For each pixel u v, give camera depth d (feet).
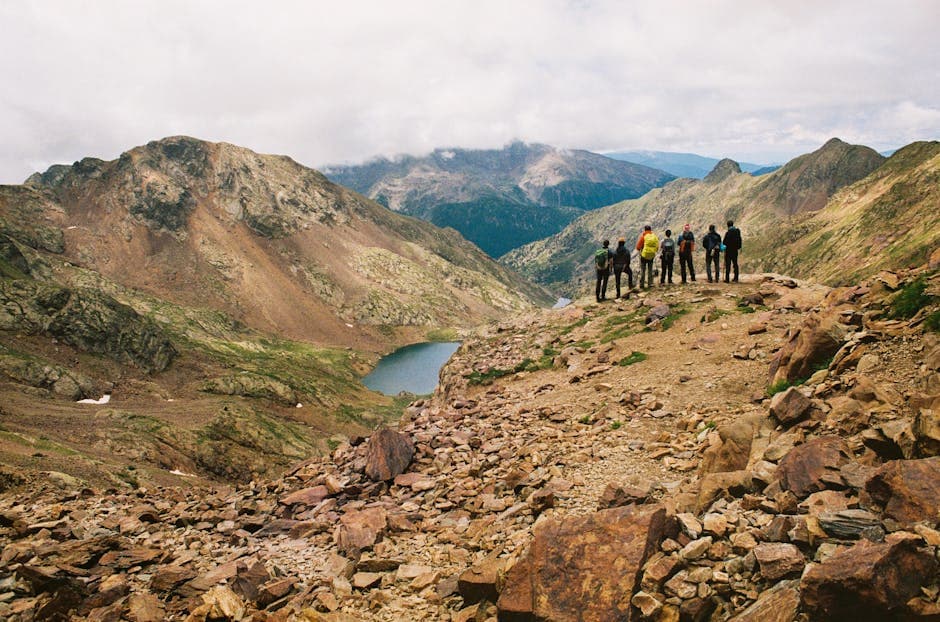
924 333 42.70
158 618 29.66
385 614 28.53
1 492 56.03
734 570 22.99
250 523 45.44
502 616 24.71
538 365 89.51
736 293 95.30
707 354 70.74
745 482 30.32
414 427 67.51
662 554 24.18
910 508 22.48
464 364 100.83
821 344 49.39
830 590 18.99
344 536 38.32
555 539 25.59
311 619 27.50
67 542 38.22
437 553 34.76
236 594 30.99
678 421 50.44
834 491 26.23
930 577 18.90
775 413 38.58
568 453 48.21
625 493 33.42
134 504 52.42
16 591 30.68
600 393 66.18
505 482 44.14
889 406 34.47
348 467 55.42
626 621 22.12
